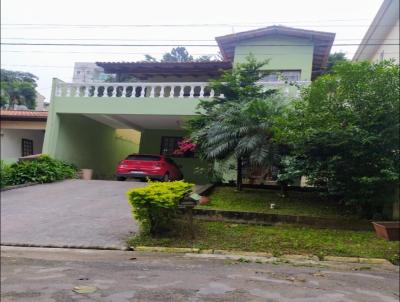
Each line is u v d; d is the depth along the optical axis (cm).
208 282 529
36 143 2323
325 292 493
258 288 503
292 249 748
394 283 551
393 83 895
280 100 1105
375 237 831
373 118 891
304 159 978
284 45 1847
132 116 1745
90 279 544
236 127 1069
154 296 465
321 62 1997
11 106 3438
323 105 948
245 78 1308
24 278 550
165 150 2103
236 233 854
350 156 907
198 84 1603
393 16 1730
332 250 739
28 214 1034
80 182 1565
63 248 771
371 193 900
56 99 1727
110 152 2236
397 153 895
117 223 948
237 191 1244
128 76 2067
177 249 750
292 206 1047
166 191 808
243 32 1842
